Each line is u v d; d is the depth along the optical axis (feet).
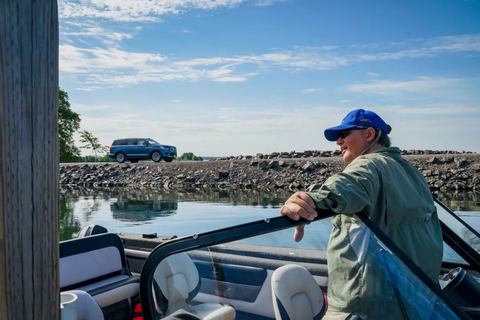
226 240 5.21
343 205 5.52
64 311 5.49
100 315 8.52
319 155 97.96
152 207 51.80
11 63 3.37
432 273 6.52
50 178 3.66
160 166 93.30
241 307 5.60
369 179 5.93
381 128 7.29
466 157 73.87
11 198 3.42
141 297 5.41
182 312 5.25
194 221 40.06
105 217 44.96
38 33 3.53
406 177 6.57
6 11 3.34
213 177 82.94
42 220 3.62
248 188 74.28
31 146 3.52
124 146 97.25
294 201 5.48
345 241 5.85
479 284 7.22
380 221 6.12
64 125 193.67
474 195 55.88
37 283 3.61
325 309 5.74
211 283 5.39
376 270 5.72
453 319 5.72
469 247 7.62
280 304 5.60
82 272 10.57
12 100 3.39
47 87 3.61
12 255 3.44
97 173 94.68
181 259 5.31
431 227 6.73
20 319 3.52
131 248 13.43
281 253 5.57
